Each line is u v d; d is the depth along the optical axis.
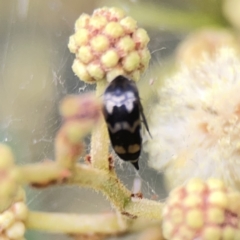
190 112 0.08
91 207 0.07
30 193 0.07
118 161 0.07
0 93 0.08
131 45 0.07
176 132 0.08
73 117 0.06
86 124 0.06
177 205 0.06
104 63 0.07
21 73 0.08
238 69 0.08
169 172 0.08
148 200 0.07
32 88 0.08
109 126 0.06
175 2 0.08
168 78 0.08
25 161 0.07
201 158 0.08
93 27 0.07
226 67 0.08
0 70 0.09
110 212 0.07
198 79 0.08
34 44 0.09
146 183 0.07
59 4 0.09
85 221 0.07
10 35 0.09
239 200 0.06
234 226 0.06
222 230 0.06
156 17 0.08
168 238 0.06
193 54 0.08
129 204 0.07
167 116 0.08
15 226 0.06
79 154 0.06
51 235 0.07
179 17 0.08
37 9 0.09
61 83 0.08
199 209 0.06
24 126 0.08
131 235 0.07
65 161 0.06
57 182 0.06
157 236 0.07
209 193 0.06
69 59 0.08
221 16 0.08
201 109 0.08
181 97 0.08
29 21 0.09
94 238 0.07
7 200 0.06
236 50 0.08
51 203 0.07
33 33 0.09
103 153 0.06
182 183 0.07
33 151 0.08
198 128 0.08
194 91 0.08
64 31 0.09
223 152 0.07
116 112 0.07
